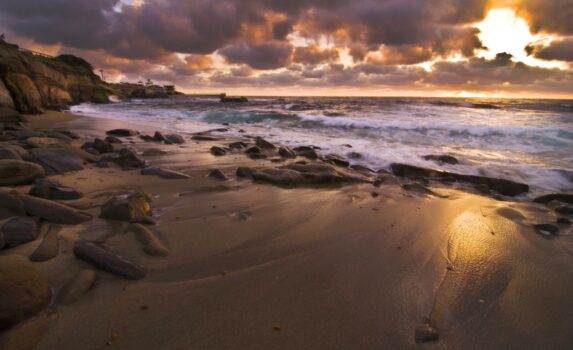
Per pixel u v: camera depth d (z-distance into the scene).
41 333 2.40
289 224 4.76
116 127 16.22
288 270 3.49
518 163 9.22
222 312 2.76
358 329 2.63
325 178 7.12
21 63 22.39
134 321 2.59
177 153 9.95
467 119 18.41
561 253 4.15
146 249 3.71
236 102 49.06
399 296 3.09
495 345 2.56
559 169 8.14
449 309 2.96
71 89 39.91
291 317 2.74
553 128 13.52
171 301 2.87
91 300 2.81
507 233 4.66
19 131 11.20
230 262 3.62
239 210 5.25
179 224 4.59
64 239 3.77
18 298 2.48
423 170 8.22
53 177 6.28
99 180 6.39
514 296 3.20
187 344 2.40
